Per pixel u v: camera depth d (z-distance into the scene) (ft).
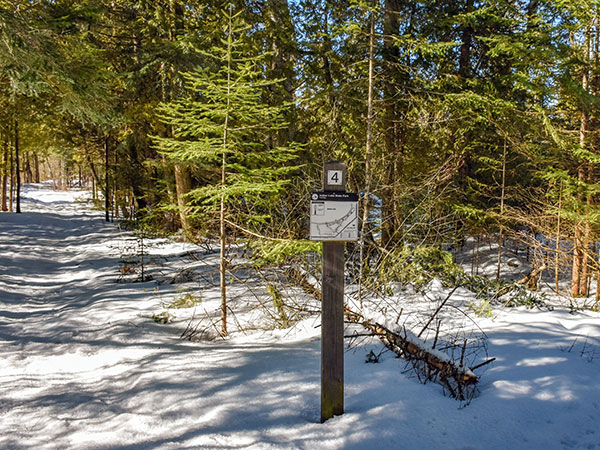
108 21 52.44
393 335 13.26
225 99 18.67
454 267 28.04
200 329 19.97
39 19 27.96
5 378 14.38
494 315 20.42
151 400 11.66
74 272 39.88
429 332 17.02
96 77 30.32
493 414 9.53
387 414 9.71
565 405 9.82
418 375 11.89
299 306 20.97
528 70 37.83
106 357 16.35
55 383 13.96
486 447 8.43
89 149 82.12
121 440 9.64
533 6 41.09
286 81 41.06
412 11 36.96
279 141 36.27
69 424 10.68
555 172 33.94
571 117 39.27
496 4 35.65
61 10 29.40
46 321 22.86
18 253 45.14
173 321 21.44
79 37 31.17
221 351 15.97
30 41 26.09
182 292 27.32
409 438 8.78
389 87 34.50
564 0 32.07
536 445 8.45
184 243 49.26
